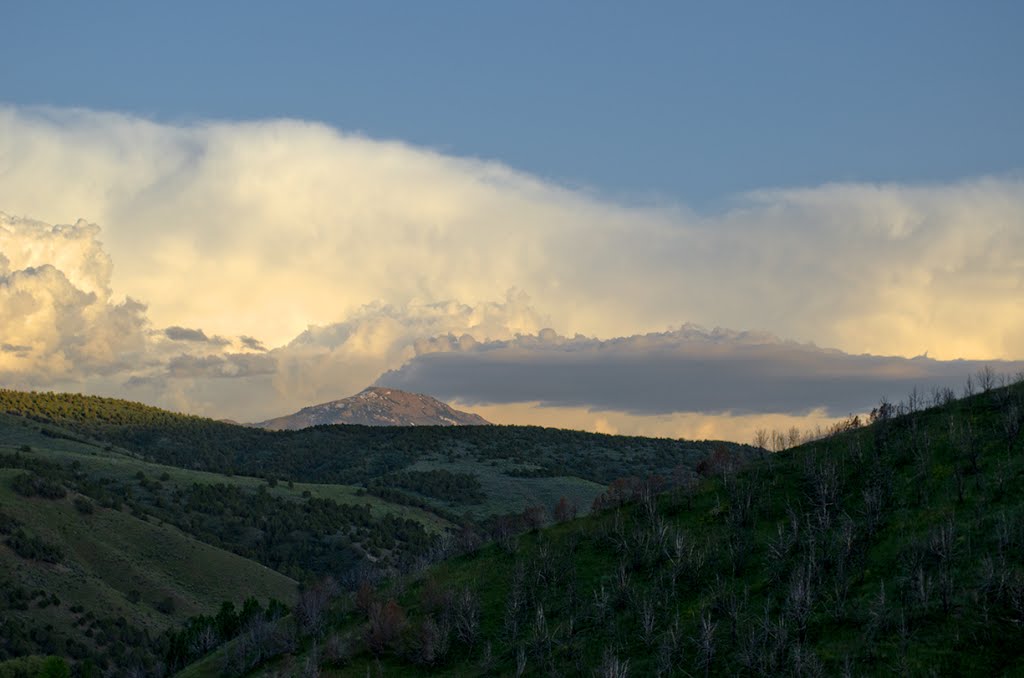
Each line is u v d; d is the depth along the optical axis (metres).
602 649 81.38
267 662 107.38
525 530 123.31
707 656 71.44
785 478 103.19
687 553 91.81
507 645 89.38
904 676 59.81
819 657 65.62
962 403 101.12
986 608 62.41
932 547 71.00
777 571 81.81
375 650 95.81
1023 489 77.50
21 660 127.69
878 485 89.62
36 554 178.88
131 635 164.62
